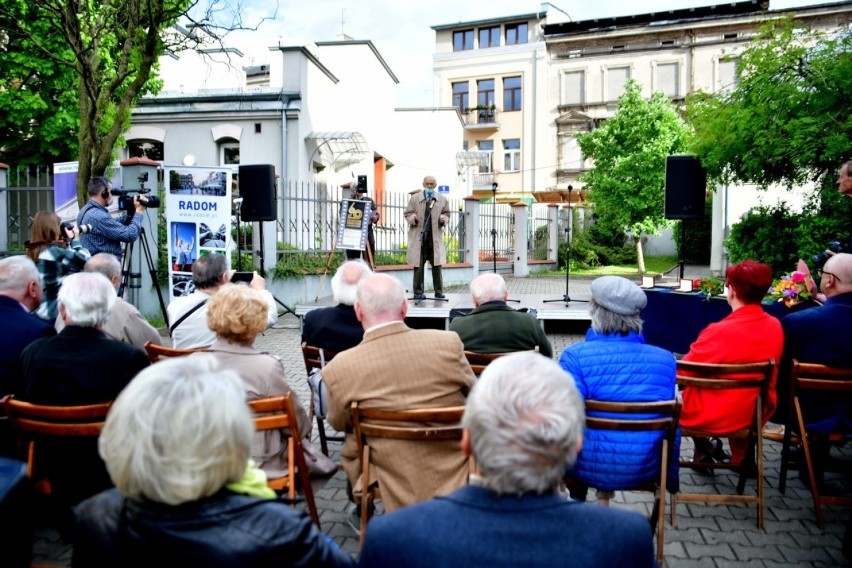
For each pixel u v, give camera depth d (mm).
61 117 12531
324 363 3672
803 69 6906
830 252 4840
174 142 15195
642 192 19469
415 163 25000
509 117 33406
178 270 8539
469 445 1401
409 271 13016
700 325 6535
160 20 7504
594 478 2816
